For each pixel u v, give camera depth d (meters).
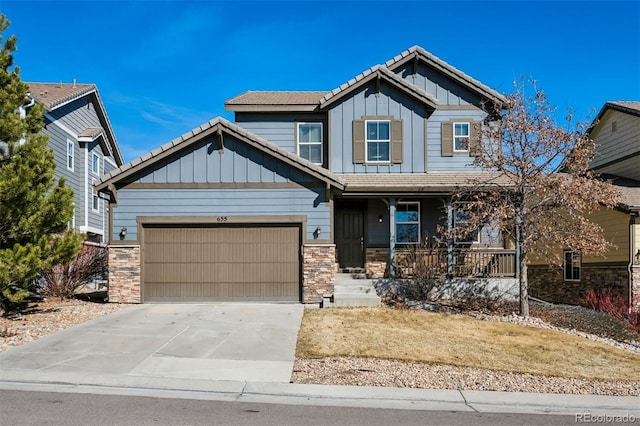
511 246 17.12
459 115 18.22
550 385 7.88
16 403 6.41
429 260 16.20
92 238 25.05
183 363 8.38
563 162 13.75
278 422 5.98
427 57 18.25
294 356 8.97
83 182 23.88
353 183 16.27
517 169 13.79
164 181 14.81
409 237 17.89
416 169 17.62
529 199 13.99
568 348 10.37
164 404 6.55
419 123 17.73
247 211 14.81
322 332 10.81
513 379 8.09
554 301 20.09
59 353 8.77
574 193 13.02
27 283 11.63
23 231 11.23
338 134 17.66
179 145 14.59
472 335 11.14
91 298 15.85
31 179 11.17
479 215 13.59
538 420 6.37
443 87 18.34
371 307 14.03
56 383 7.28
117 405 6.44
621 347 11.16
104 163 27.30
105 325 11.14
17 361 8.23
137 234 14.71
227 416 6.15
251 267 14.82
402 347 9.78
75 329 10.66
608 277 17.70
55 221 11.69
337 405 6.71
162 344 9.55
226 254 14.84
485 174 17.42
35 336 9.95
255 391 7.18
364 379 7.81
